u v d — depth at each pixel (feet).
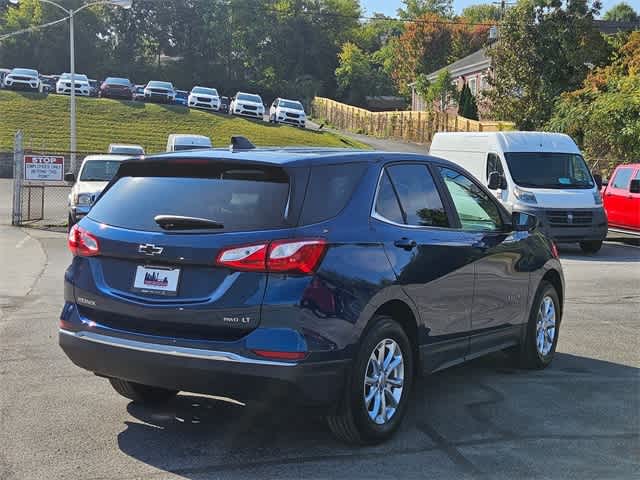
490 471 15.53
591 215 57.57
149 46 347.77
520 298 22.56
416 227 18.33
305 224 15.44
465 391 21.36
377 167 17.75
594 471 15.66
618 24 189.16
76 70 317.22
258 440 16.99
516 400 20.52
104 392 20.42
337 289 15.49
